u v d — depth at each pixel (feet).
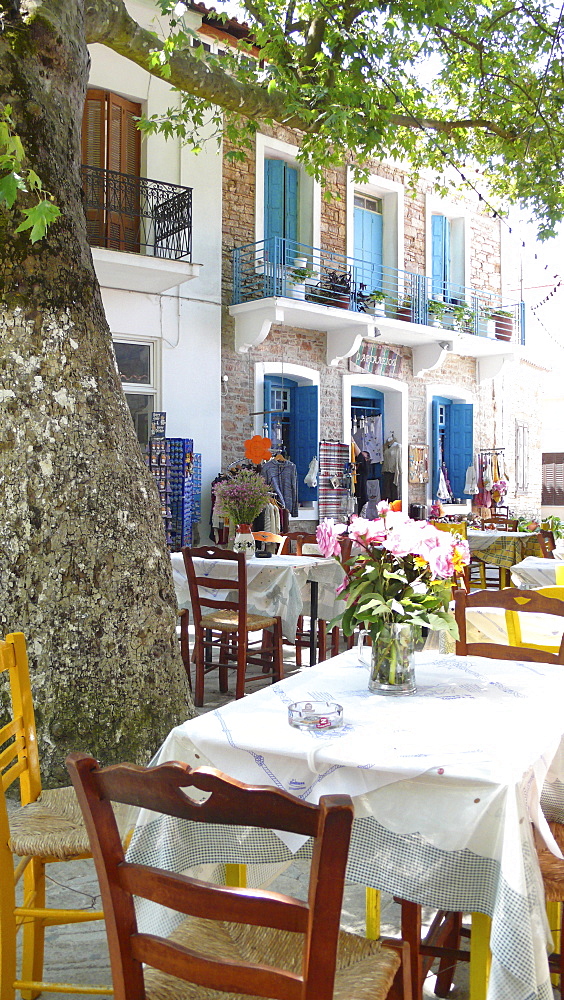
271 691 8.32
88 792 4.79
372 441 47.16
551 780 7.43
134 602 13.61
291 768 6.40
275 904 4.39
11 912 6.88
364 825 6.15
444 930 8.32
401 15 22.40
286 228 42.34
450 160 29.53
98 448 13.61
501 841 5.64
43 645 12.82
